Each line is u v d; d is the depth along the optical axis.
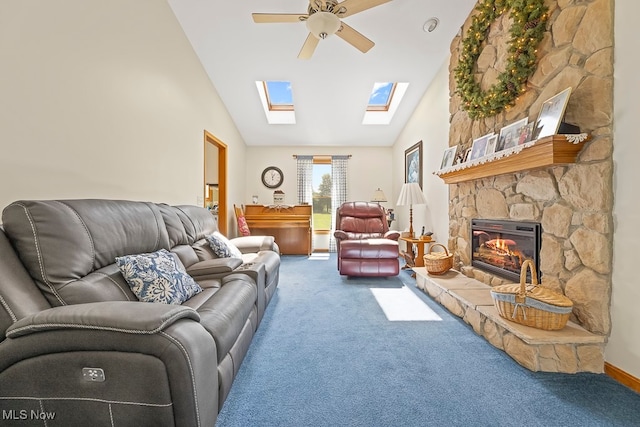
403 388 1.56
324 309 2.77
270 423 1.31
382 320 2.50
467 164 2.74
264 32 3.32
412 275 4.08
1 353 0.97
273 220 5.64
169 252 2.02
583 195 1.80
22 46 1.49
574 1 1.89
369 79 4.17
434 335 2.21
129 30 2.33
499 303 1.94
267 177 6.21
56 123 1.68
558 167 1.99
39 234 1.19
